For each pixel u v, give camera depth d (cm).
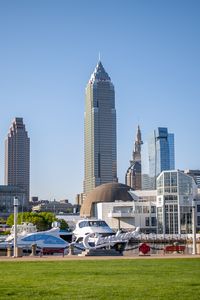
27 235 9306
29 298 2803
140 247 7094
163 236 16362
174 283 3350
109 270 4234
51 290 3078
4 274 3956
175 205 19725
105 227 11750
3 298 2803
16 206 6950
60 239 9331
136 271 4138
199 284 3297
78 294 2927
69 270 4262
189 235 16688
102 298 2792
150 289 3091
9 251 7312
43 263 5041
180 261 5231
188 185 19812
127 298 2786
